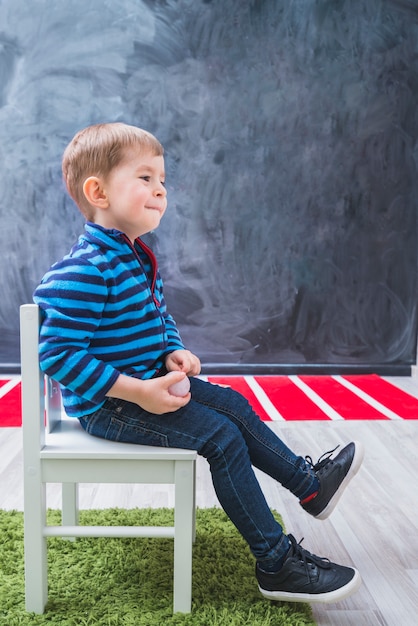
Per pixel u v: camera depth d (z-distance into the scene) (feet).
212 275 9.12
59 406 3.59
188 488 3.16
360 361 9.38
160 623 3.12
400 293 9.30
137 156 3.31
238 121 8.88
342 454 3.74
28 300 8.98
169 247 9.04
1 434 6.24
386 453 5.82
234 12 8.72
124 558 3.79
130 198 3.29
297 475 3.56
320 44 8.84
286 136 8.95
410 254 9.26
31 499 3.16
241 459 3.22
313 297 9.24
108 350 3.20
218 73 8.80
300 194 9.05
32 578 3.20
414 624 3.21
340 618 3.26
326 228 9.14
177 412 3.22
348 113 8.96
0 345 9.01
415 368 9.24
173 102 8.80
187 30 8.71
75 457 3.12
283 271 9.17
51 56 8.63
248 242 9.09
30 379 3.09
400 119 9.03
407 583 3.61
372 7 8.84
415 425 6.71
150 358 3.38
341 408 7.36
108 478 3.17
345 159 9.04
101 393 3.01
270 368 9.24
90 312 3.06
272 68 8.83
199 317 9.18
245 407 3.59
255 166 8.98
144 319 3.33
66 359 2.97
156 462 3.17
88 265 3.09
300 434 6.37
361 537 4.17
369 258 9.22
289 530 4.25
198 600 3.35
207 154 8.91
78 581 3.52
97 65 8.68
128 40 8.67
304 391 8.20
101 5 8.60
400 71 8.96
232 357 9.27
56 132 8.73
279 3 8.75
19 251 8.89
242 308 9.20
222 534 4.12
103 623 3.11
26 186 8.79
